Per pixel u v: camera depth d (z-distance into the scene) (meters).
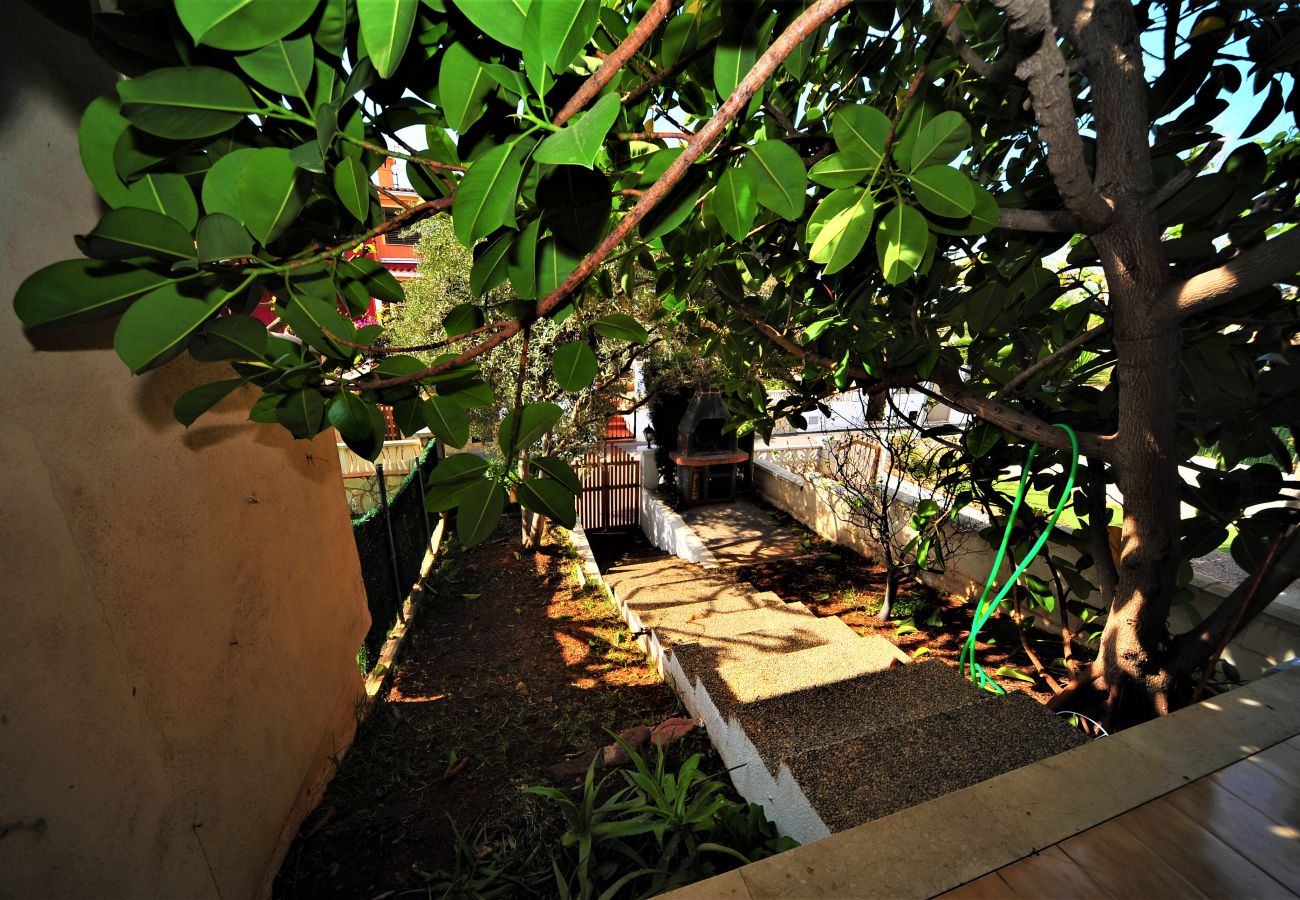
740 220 1.05
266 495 2.84
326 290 1.25
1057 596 3.77
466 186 0.75
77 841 1.58
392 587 5.47
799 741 2.80
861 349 2.67
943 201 1.01
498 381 6.69
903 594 6.52
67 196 1.70
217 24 0.60
